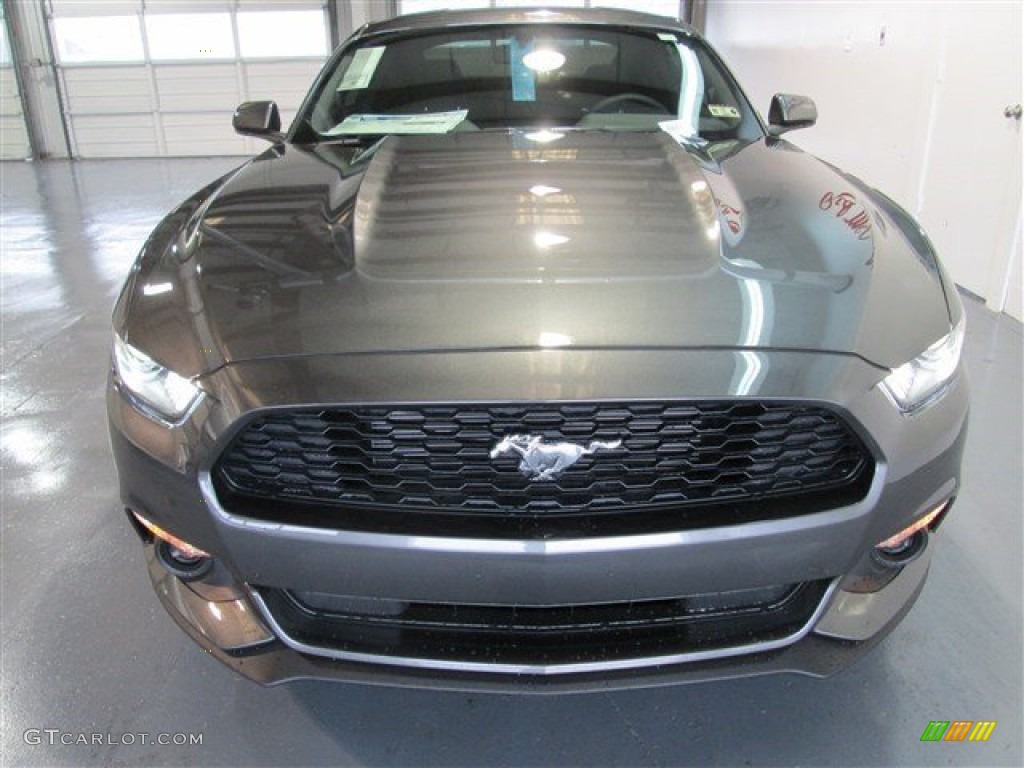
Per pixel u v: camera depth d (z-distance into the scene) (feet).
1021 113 9.87
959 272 11.52
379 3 30.66
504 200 4.49
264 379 3.35
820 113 17.80
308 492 3.46
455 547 3.30
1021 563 5.54
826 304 3.63
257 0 29.94
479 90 6.77
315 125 6.65
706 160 5.42
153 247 4.57
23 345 10.13
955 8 11.48
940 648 4.81
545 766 4.10
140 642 4.94
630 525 3.34
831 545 3.46
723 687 4.58
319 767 4.11
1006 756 4.09
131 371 3.74
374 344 3.38
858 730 4.26
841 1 16.34
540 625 3.61
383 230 4.17
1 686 4.60
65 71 30.81
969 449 7.00
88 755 4.16
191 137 31.58
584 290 3.60
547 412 3.28
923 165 12.53
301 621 3.73
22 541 5.96
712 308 3.54
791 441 3.41
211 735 4.29
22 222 18.47
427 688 3.62
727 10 28.40
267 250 4.10
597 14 7.42
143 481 3.65
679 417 3.32
